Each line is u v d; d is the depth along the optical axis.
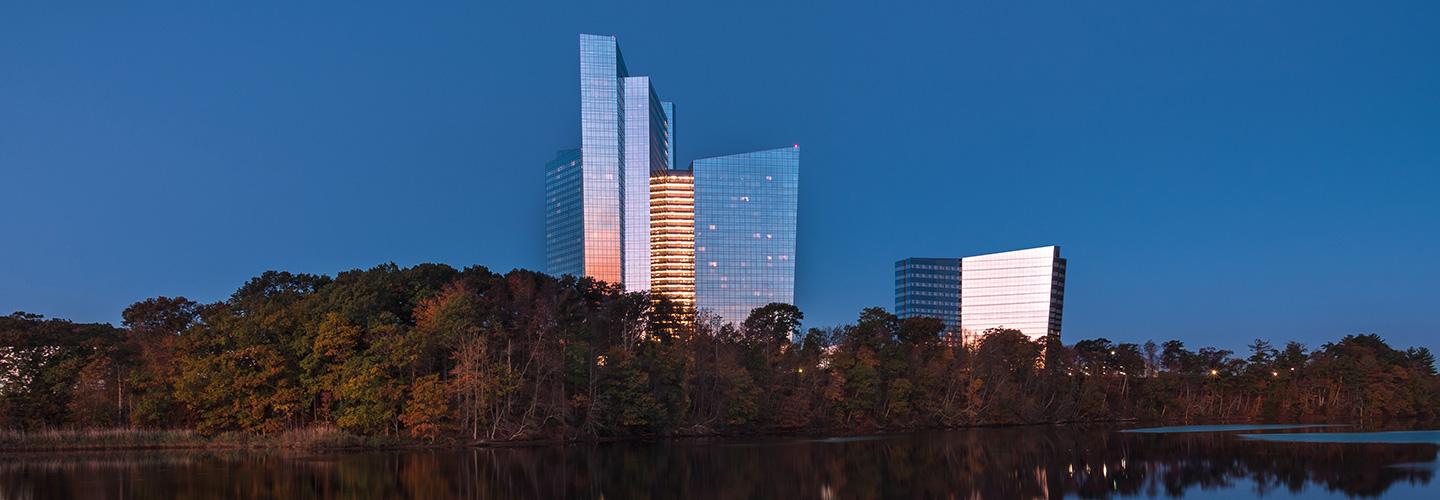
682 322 146.25
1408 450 103.75
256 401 101.38
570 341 115.06
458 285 111.06
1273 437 129.00
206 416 104.06
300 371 104.38
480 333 104.62
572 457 93.25
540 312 116.25
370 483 71.88
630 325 135.75
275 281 134.25
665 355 125.06
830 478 78.56
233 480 73.00
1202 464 89.69
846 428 151.75
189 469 80.31
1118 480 78.19
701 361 133.25
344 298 105.38
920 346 172.12
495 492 68.06
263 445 99.31
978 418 165.25
